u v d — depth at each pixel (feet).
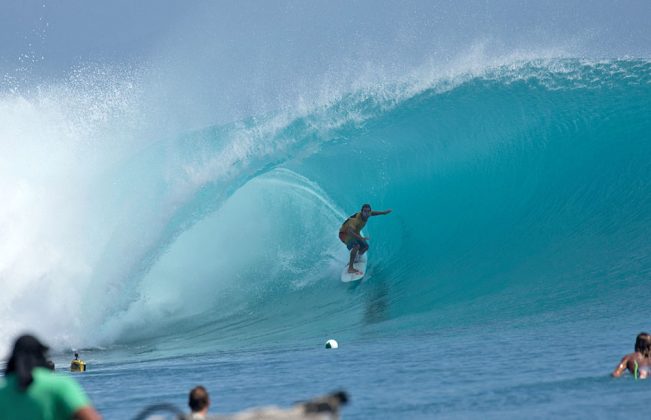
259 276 274.77
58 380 62.54
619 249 236.63
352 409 114.42
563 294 215.10
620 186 263.29
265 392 133.59
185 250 275.18
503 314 207.41
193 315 265.75
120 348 242.17
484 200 283.79
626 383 119.03
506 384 124.06
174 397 136.05
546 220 263.90
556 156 282.15
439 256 267.18
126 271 268.00
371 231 282.56
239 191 283.59
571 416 100.83
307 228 280.72
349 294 259.60
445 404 112.98
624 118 283.59
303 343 207.41
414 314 226.38
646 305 192.75
